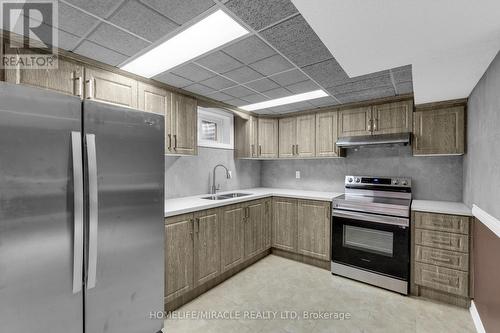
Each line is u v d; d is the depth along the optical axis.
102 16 1.39
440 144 2.60
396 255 2.52
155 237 1.65
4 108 1.04
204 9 1.34
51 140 1.16
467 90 2.20
